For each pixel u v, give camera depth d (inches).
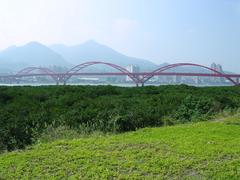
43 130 362.0
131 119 423.2
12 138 328.8
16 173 233.8
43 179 223.0
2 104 550.9
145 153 275.0
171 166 244.1
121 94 797.9
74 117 413.7
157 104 576.1
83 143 308.7
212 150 285.4
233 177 225.6
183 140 323.0
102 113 430.3
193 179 221.6
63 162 255.0
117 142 314.0
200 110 537.3
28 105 524.1
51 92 742.5
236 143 315.0
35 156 271.0
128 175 227.3
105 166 245.0
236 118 494.3
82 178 222.8
